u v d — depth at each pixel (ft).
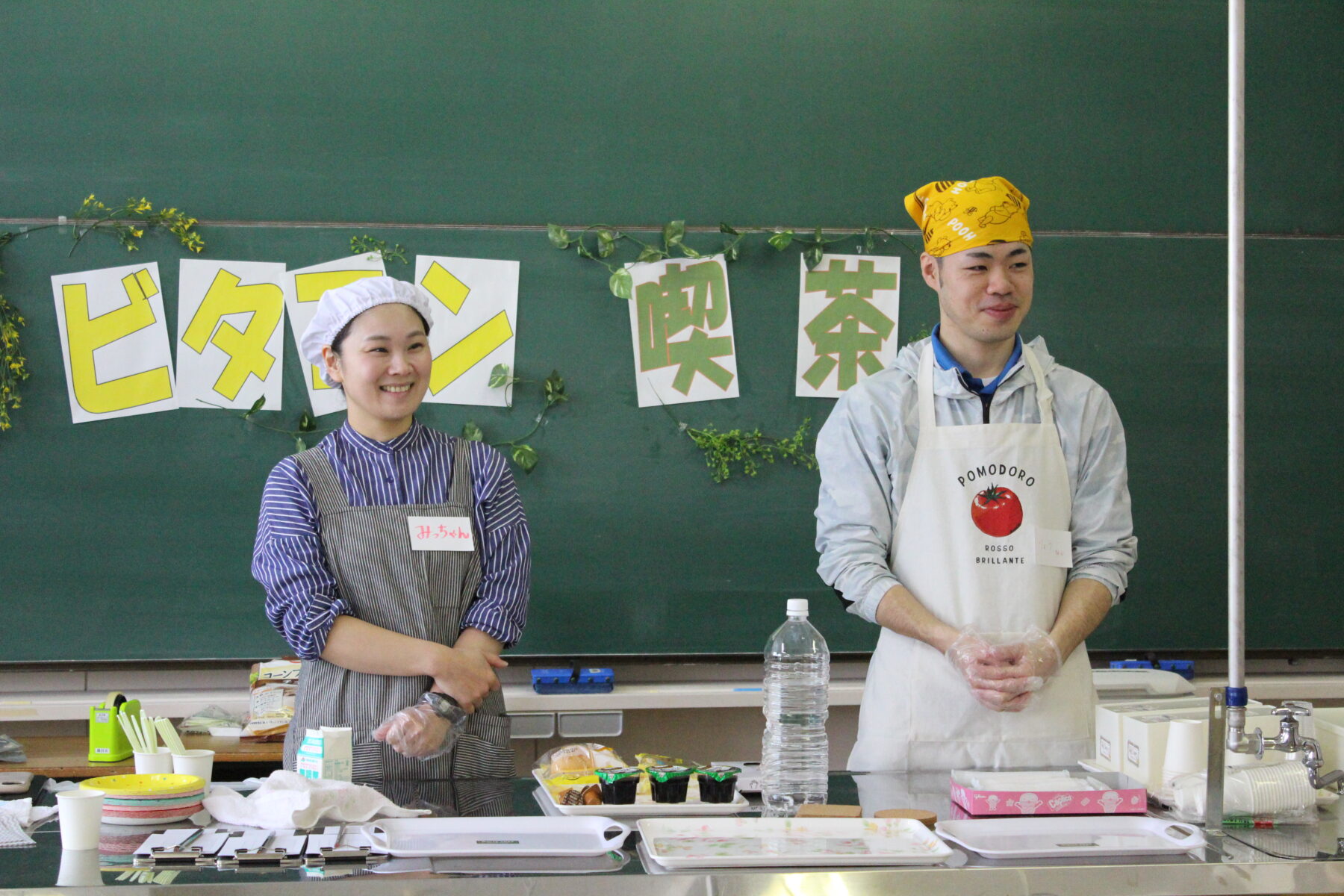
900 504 6.38
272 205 9.25
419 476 6.37
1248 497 10.03
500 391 9.43
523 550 6.49
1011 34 9.91
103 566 9.07
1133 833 4.29
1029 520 6.24
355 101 9.35
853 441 6.43
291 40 9.30
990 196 6.20
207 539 9.16
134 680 9.16
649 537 9.55
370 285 6.35
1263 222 10.11
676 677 9.59
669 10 9.62
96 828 3.96
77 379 9.05
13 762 7.89
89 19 9.11
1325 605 10.06
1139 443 9.92
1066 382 6.52
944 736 6.10
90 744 7.96
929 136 9.82
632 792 4.65
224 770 8.45
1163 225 9.98
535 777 5.05
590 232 9.50
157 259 9.13
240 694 9.13
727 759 9.86
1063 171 9.91
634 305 9.53
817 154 9.73
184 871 3.71
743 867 3.84
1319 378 10.12
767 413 9.65
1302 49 10.14
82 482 9.05
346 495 6.24
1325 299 10.14
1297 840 4.26
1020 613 6.16
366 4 9.37
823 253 9.70
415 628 6.15
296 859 3.83
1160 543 9.90
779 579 9.66
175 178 9.16
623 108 9.57
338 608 5.97
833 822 4.26
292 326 9.24
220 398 9.18
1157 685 9.14
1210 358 9.98
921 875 3.80
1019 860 3.95
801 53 9.73
